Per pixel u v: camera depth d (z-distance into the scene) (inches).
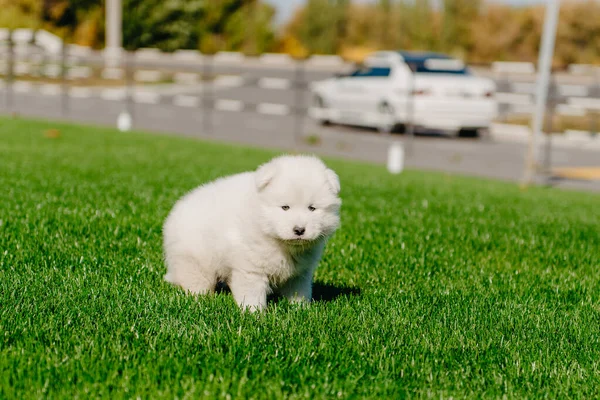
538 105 566.9
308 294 196.2
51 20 1834.4
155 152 588.4
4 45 1470.2
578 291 230.8
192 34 2153.1
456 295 213.2
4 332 153.4
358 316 181.2
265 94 1473.9
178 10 2089.1
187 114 1123.9
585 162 794.2
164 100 1323.8
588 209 431.5
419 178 560.1
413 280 231.1
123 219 280.1
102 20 1886.1
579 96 1169.4
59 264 215.9
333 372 146.8
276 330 164.7
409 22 2338.8
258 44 2230.6
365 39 2437.3
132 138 707.4
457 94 854.5
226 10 2226.9
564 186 627.2
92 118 1011.9
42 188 350.9
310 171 179.3
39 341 150.3
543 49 573.3
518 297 216.2
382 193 428.5
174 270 194.4
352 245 268.2
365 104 924.6
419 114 854.5
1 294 179.2
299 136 900.0
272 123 1042.1
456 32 2138.3
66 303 174.1
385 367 150.4
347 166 618.8
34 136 663.1
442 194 446.9
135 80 1603.1
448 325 180.4
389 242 277.0
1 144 577.9
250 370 144.8
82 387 133.5
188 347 151.8
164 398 130.5
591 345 175.0
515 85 1338.6
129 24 2015.3
